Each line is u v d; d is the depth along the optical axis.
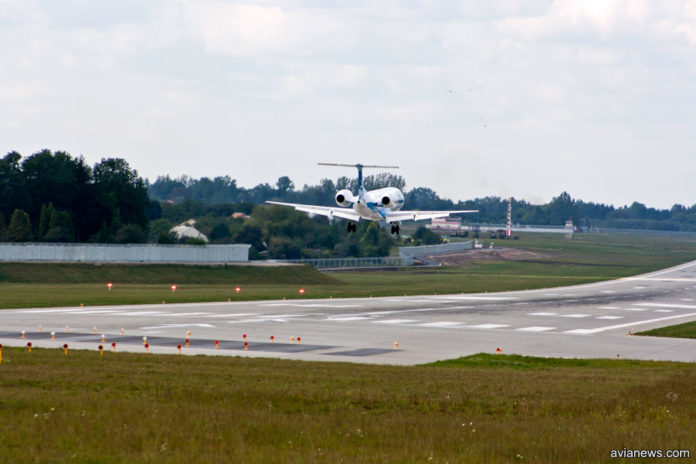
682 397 111.12
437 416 96.75
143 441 76.81
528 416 98.19
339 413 96.62
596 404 105.94
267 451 75.00
